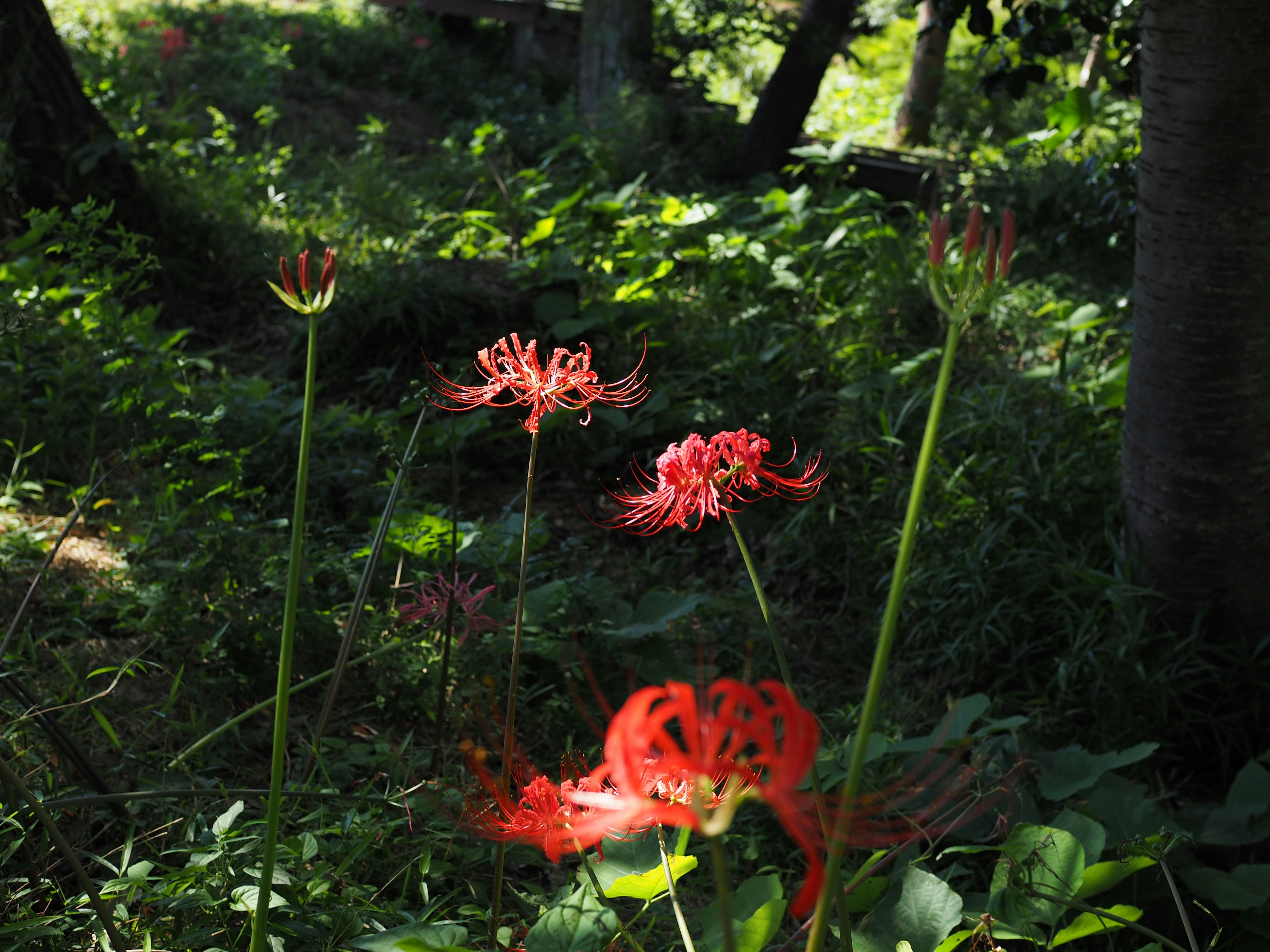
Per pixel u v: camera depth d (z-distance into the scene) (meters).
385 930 1.86
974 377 5.14
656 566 4.01
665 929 2.21
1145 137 3.18
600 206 6.08
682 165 9.13
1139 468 3.40
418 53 10.91
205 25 9.97
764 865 2.61
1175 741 3.33
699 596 3.28
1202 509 3.26
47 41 5.52
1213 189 2.99
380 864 2.21
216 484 3.37
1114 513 3.78
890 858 2.23
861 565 4.05
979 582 3.57
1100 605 3.50
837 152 7.29
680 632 3.54
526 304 5.32
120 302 4.45
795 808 0.92
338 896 2.03
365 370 5.00
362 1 12.21
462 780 2.58
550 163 8.27
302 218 6.23
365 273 5.12
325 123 8.95
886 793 2.44
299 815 2.31
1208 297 3.07
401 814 2.32
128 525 3.44
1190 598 3.36
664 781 1.21
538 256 5.72
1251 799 2.74
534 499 4.43
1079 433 4.27
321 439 4.22
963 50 14.17
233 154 7.29
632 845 1.78
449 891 2.24
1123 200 5.55
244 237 5.89
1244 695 3.30
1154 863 2.17
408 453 2.37
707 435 4.55
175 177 5.99
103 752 2.43
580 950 1.30
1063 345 4.84
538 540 3.48
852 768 1.04
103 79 7.54
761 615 3.73
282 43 10.07
